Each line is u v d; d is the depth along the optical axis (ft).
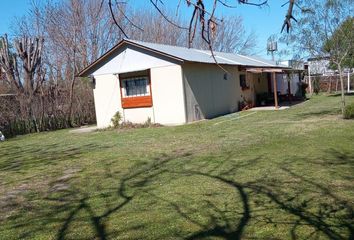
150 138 42.11
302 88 90.68
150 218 16.25
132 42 57.16
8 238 15.30
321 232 13.56
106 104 63.10
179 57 54.19
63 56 84.07
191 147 33.50
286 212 15.74
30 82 69.00
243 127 44.93
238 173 22.65
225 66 67.36
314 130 37.58
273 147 29.99
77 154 35.27
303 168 22.54
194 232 14.43
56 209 18.76
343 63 51.08
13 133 61.11
